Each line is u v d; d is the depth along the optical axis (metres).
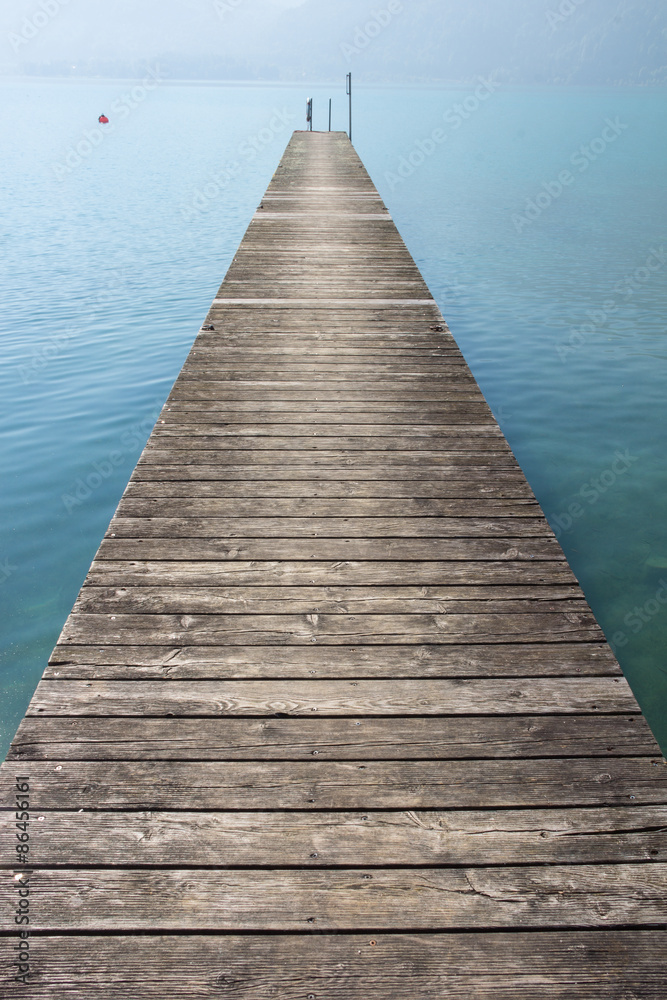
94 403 5.91
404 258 6.65
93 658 2.00
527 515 2.72
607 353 7.26
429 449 3.22
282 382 3.93
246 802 1.59
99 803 1.58
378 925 1.36
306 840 1.51
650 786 1.64
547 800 1.60
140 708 1.84
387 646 2.06
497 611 2.20
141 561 2.43
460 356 4.33
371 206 9.20
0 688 2.77
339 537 2.58
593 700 1.87
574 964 1.30
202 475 2.98
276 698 1.88
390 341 4.57
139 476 2.96
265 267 6.29
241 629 2.12
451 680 1.94
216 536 2.57
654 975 1.29
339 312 5.13
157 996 1.25
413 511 2.74
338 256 6.69
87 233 13.98
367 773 1.67
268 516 2.70
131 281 10.37
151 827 1.53
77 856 1.47
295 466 3.06
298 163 13.58
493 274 10.88
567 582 2.34
